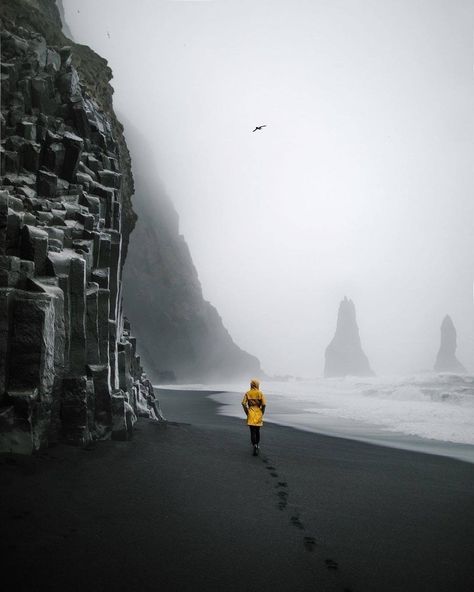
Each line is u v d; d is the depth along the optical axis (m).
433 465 12.75
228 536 6.18
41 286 9.30
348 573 5.36
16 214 10.31
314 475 10.23
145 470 8.81
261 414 12.01
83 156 16.14
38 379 8.57
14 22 20.23
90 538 5.63
